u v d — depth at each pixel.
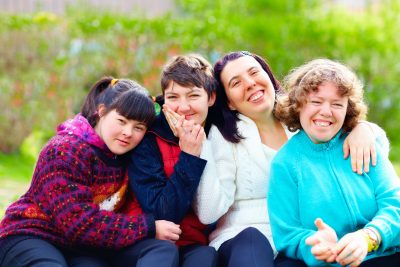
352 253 2.69
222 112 3.47
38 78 7.61
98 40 7.66
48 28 7.67
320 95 3.01
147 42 7.75
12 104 7.62
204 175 3.21
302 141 3.18
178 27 7.81
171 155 3.33
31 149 7.62
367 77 8.81
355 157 3.07
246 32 8.13
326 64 3.12
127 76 7.77
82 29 7.62
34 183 3.12
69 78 7.66
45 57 7.68
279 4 8.84
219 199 3.22
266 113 3.47
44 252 2.90
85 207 3.01
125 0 9.98
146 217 3.08
